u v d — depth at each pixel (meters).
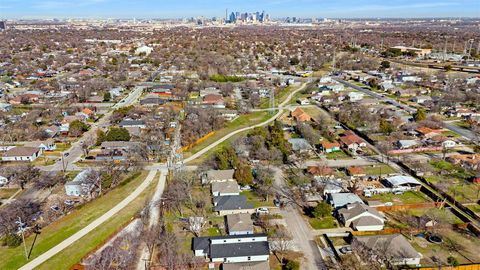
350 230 69.06
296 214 75.06
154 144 109.50
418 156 102.81
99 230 70.06
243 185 86.25
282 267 59.47
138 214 75.12
